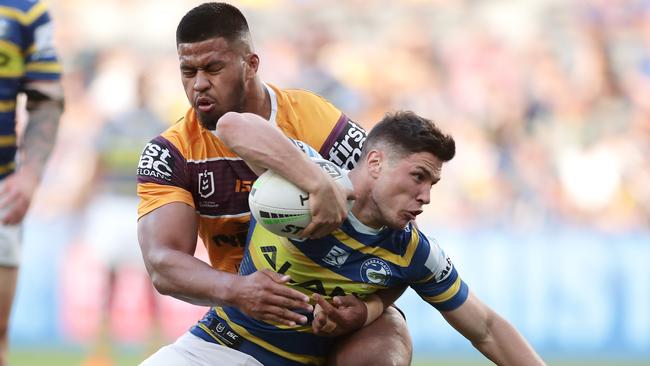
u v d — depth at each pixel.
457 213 43.12
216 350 16.48
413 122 14.22
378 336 15.71
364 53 49.22
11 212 19.38
